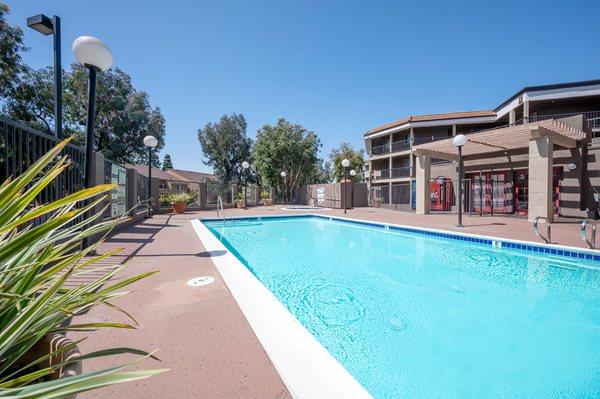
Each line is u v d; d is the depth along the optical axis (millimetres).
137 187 10102
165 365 1688
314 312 3484
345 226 10969
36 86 14164
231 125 30688
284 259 6184
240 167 32031
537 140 9156
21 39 13109
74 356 1070
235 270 3693
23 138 3812
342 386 1466
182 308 2537
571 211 10656
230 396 1418
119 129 22234
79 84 19656
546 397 2051
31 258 1163
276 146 25266
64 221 1000
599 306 3627
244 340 1979
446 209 16203
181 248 5242
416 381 2211
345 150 32469
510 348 2660
